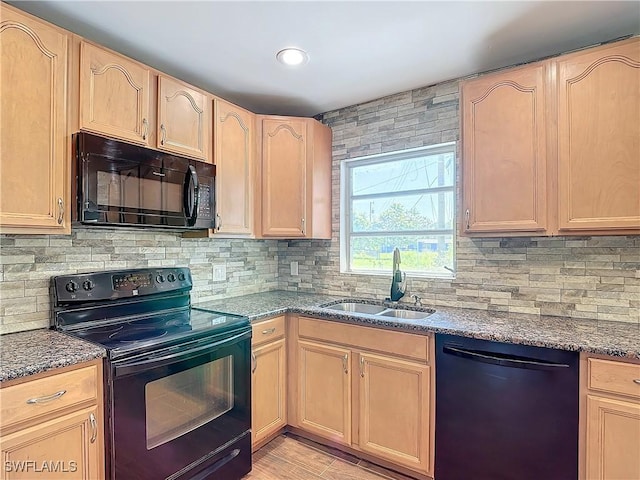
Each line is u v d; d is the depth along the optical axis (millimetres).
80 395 1359
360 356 2119
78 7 1590
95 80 1671
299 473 2062
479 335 1729
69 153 1579
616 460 1457
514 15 1696
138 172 1782
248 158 2502
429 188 2590
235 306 2420
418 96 2521
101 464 1418
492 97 1938
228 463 1922
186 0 1552
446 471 1847
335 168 2920
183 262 2441
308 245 3064
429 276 2518
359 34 1845
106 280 1931
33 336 1617
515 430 1665
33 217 1462
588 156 1695
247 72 2258
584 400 1521
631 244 1870
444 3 1603
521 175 1856
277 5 1599
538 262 2113
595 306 1955
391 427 2014
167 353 1621
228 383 1938
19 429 1211
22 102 1438
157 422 1590
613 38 1898
